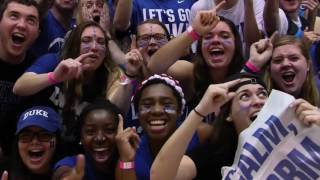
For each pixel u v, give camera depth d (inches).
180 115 129.4
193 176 114.4
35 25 155.8
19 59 155.5
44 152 130.5
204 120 129.3
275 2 167.6
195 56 149.3
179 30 177.2
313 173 87.4
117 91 144.6
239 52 147.7
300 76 139.4
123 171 117.2
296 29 187.8
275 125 89.4
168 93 122.6
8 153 149.9
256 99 113.4
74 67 134.3
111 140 123.8
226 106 116.5
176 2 180.2
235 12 165.3
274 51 141.0
